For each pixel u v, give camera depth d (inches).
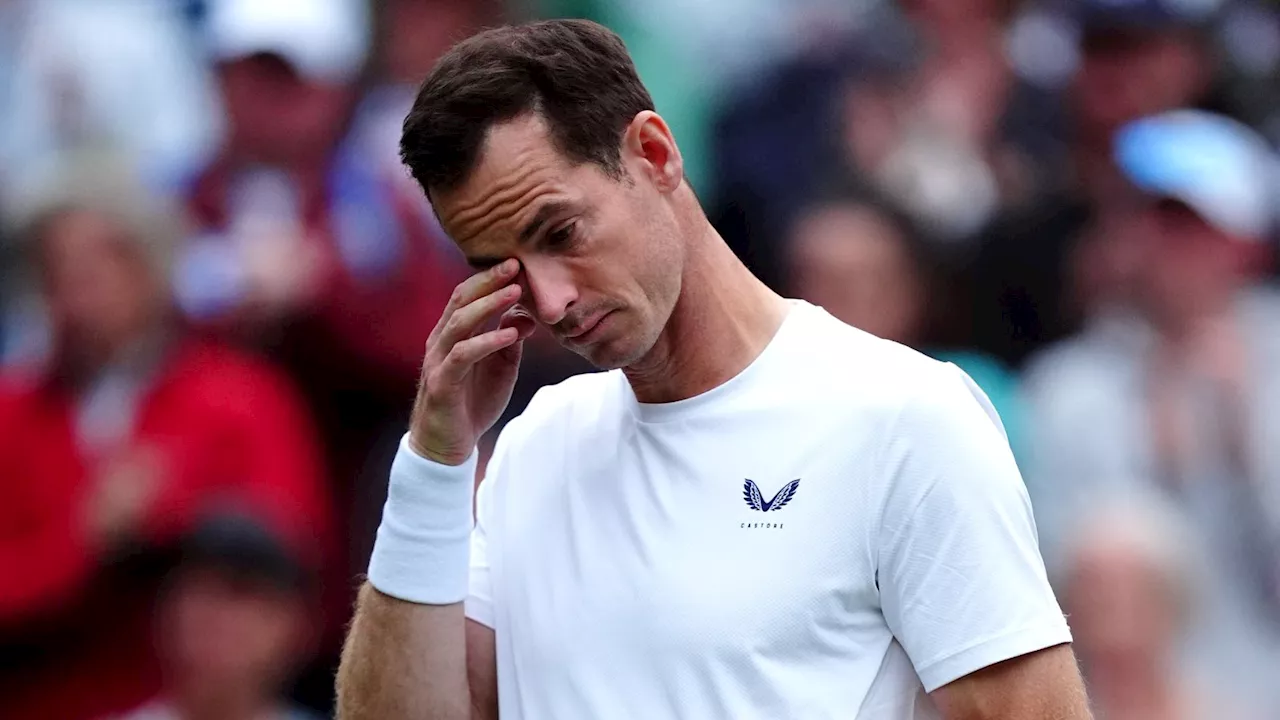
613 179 429.7
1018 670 420.8
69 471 858.8
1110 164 1051.9
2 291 1020.5
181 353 876.6
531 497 473.7
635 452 459.5
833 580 431.8
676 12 1251.2
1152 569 814.5
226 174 965.8
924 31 1131.9
